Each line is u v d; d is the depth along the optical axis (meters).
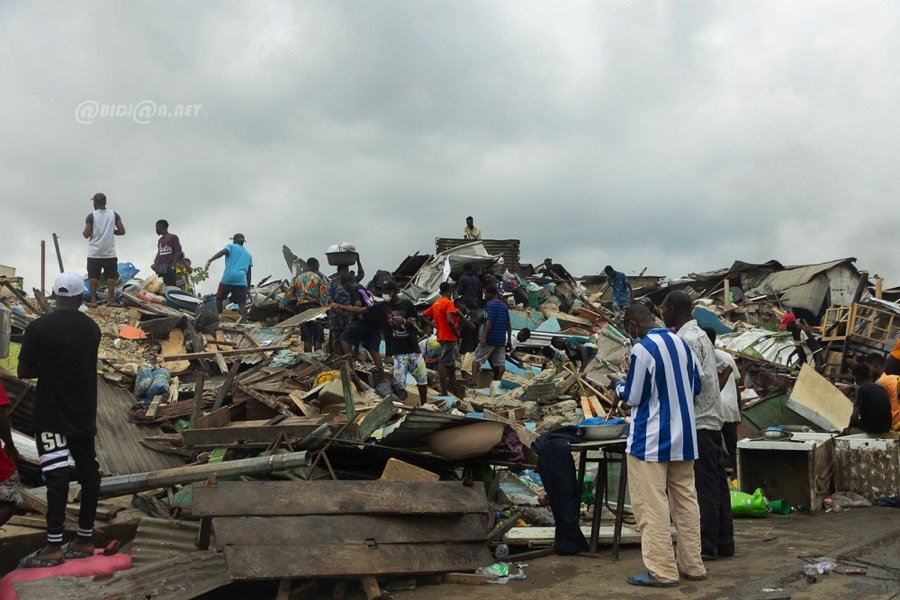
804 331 21.69
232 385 8.48
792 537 6.85
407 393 11.47
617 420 6.75
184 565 5.46
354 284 12.09
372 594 5.21
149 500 6.78
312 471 6.49
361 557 5.34
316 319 14.25
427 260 22.78
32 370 5.67
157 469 8.09
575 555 6.39
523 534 6.77
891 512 8.12
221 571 5.30
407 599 5.30
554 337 17.61
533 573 5.86
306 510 5.48
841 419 10.74
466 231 24.45
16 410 8.10
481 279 18.05
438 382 13.52
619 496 6.36
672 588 5.29
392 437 6.68
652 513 5.41
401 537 5.59
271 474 6.42
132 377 9.73
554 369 15.54
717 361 8.53
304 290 15.68
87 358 5.76
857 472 8.78
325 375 9.87
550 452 6.48
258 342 13.40
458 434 6.67
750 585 5.21
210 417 7.16
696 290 30.73
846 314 21.36
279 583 5.32
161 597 5.07
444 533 5.79
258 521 5.31
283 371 10.68
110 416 8.72
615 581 5.53
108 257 13.18
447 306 12.62
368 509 5.62
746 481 8.56
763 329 23.73
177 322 12.23
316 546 5.29
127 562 5.67
